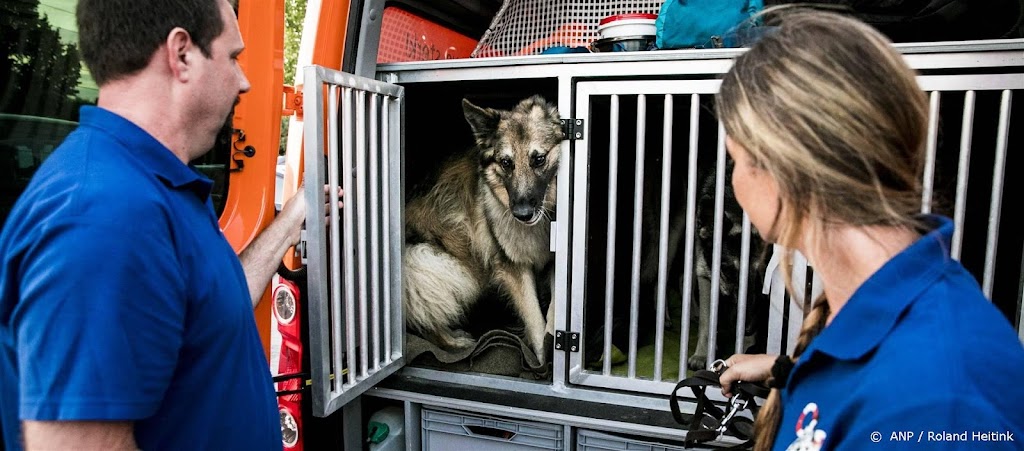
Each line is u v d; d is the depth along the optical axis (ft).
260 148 6.67
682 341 7.24
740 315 7.00
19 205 3.20
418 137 8.64
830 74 2.28
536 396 7.73
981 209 7.67
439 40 9.48
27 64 5.25
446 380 8.18
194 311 3.46
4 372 3.33
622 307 9.72
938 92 6.05
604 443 7.21
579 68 6.94
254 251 5.87
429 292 8.46
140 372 3.04
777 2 6.74
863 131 2.22
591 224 8.83
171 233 3.35
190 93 3.69
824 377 2.49
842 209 2.33
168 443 3.51
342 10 6.97
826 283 2.58
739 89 2.53
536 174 8.05
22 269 3.04
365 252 7.04
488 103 9.01
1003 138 6.03
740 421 4.95
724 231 8.57
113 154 3.26
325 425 7.63
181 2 3.55
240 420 3.82
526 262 8.46
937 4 6.44
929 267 2.31
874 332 2.29
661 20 7.30
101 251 2.93
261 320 6.97
